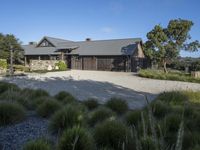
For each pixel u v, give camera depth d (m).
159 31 26.91
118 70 32.59
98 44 37.91
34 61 32.22
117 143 3.79
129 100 9.66
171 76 20.61
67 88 13.41
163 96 7.70
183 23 26.75
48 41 42.50
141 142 3.32
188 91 9.75
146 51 27.39
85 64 35.66
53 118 4.62
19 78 19.30
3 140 4.06
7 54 34.28
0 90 8.05
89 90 12.75
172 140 3.86
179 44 27.08
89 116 5.25
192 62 31.31
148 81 18.45
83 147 3.45
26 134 4.36
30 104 6.59
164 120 4.57
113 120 4.26
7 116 4.89
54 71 28.88
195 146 3.48
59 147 3.46
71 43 41.00
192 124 4.72
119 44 35.50
